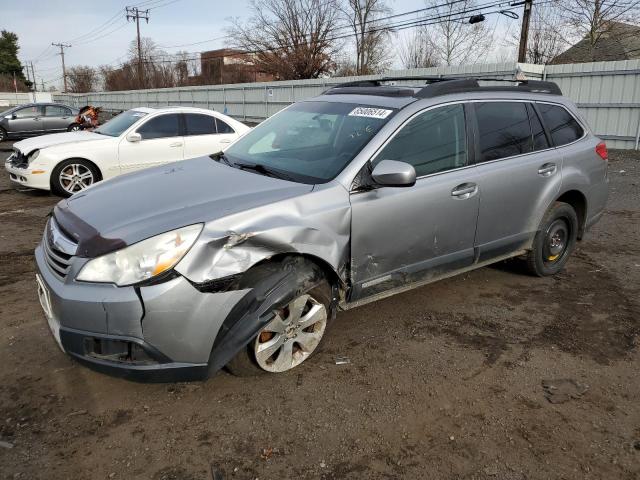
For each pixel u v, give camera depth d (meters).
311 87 24.94
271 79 52.31
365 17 43.94
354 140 3.67
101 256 2.72
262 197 3.16
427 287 4.83
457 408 3.06
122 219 2.94
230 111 30.59
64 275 2.84
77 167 8.66
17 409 2.97
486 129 4.22
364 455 2.67
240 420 2.91
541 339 3.89
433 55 39.75
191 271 2.72
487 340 3.86
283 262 3.12
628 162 13.07
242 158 4.09
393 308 4.36
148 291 2.65
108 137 8.96
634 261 5.68
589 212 5.17
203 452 2.67
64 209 3.34
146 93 39.31
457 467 2.60
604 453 2.72
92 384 3.22
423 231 3.76
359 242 3.43
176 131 9.30
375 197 3.46
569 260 5.68
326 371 3.40
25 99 68.31
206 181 3.49
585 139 5.10
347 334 3.91
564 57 33.44
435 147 3.86
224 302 2.81
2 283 4.85
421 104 3.84
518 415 3.01
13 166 8.89
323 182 3.39
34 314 4.15
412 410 3.03
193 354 2.79
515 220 4.45
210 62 57.31
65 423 2.86
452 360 3.57
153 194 3.28
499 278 5.09
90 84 80.00
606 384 3.34
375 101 4.02
